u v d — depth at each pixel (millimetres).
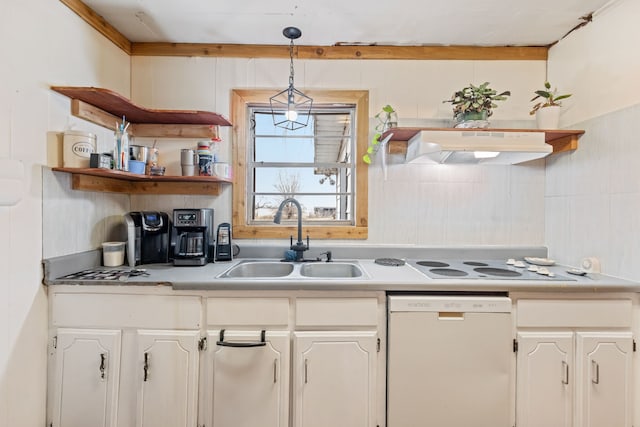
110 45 1845
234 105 2059
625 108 1528
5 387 1256
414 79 2072
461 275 1594
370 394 1421
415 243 2088
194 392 1408
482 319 1405
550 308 1447
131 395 1424
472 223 2090
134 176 1727
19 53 1272
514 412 1438
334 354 1412
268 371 1399
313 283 1414
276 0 1603
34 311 1368
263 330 1427
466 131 1662
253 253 2027
